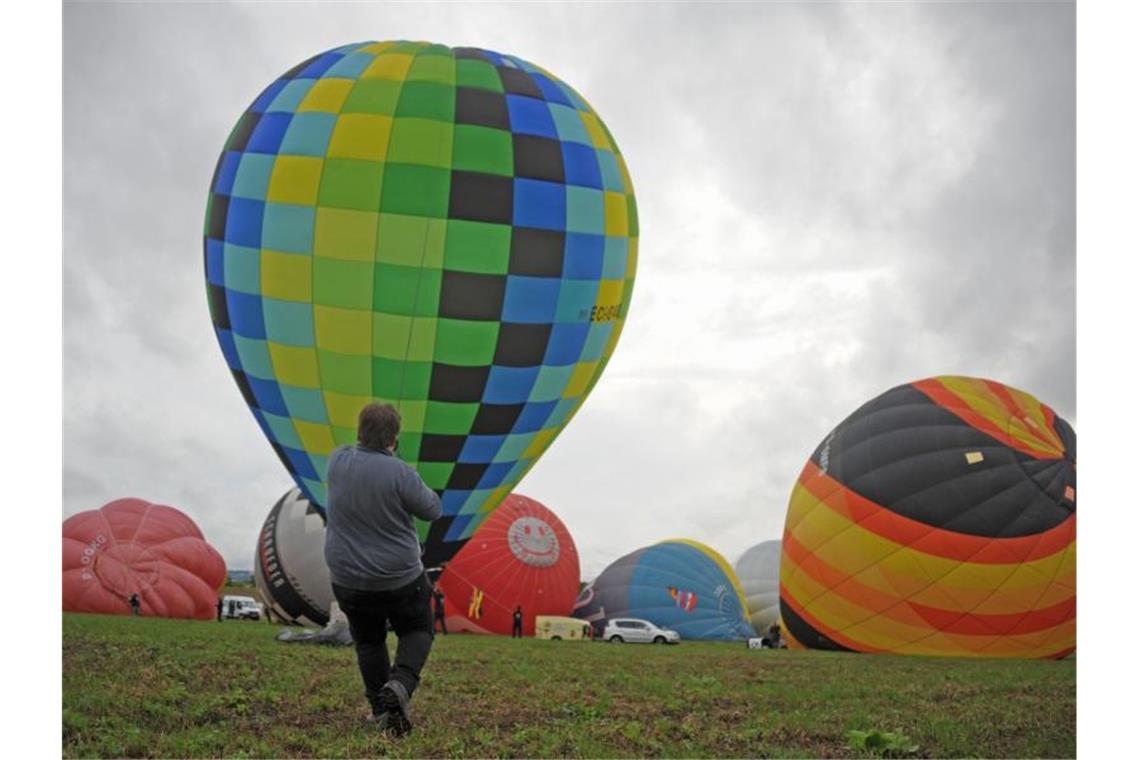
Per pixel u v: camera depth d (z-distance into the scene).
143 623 13.79
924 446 15.48
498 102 10.68
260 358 10.73
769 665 11.78
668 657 12.65
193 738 6.95
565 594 22.94
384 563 6.82
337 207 10.22
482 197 10.30
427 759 6.73
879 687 9.77
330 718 7.52
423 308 10.30
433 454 10.81
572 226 10.65
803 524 16.09
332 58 11.00
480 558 22.23
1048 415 16.03
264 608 21.80
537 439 11.31
